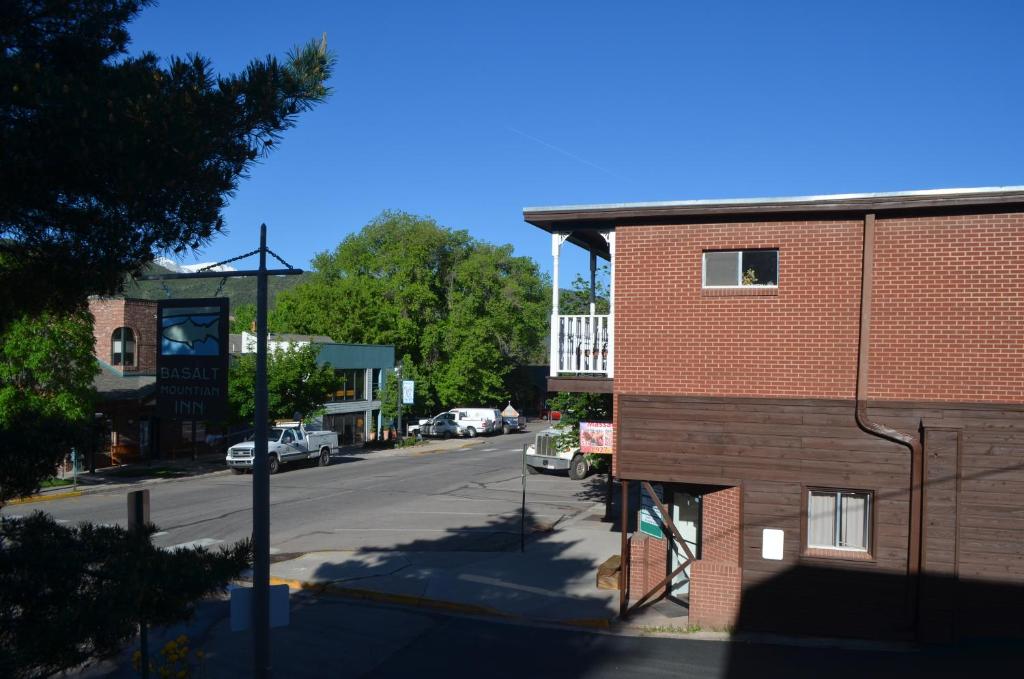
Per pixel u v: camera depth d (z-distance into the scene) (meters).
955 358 12.79
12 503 25.89
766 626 13.48
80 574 6.88
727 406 13.87
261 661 10.07
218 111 7.62
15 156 6.52
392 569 17.88
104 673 11.62
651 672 11.82
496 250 65.62
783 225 13.70
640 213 14.22
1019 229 12.57
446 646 13.16
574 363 15.38
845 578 13.16
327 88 8.33
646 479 14.27
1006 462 12.50
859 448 13.17
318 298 60.97
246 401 36.75
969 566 12.59
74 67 7.74
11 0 7.43
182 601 7.20
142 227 7.39
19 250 7.60
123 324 39.03
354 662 12.39
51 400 28.19
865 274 13.12
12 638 6.19
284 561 18.67
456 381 61.62
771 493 13.59
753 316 13.81
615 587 16.31
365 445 49.09
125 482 31.53
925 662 11.99
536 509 26.11
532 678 11.65
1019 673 11.39
